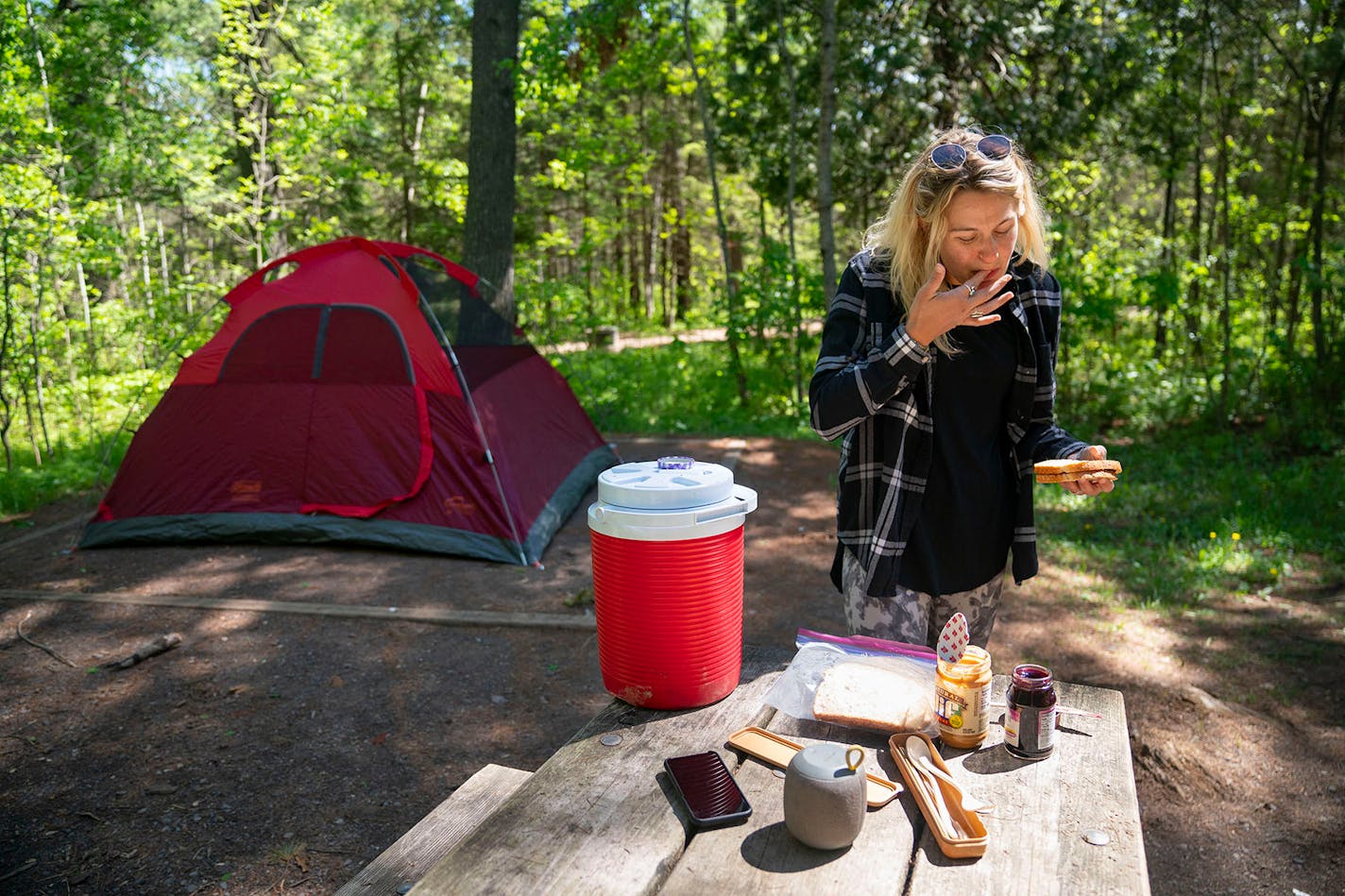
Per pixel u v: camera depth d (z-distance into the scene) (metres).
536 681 3.99
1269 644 4.41
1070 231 11.57
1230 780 3.27
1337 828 2.99
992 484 1.95
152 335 11.35
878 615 2.01
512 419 6.19
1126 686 3.92
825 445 8.85
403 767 3.28
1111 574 5.41
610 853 1.28
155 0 13.41
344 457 5.78
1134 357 10.99
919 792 1.39
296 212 14.36
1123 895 1.20
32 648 4.31
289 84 12.63
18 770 3.23
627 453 8.30
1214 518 6.41
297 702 3.77
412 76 16.92
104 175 11.15
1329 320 9.64
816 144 11.23
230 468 5.88
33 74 9.98
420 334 5.78
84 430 10.31
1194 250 10.73
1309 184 9.61
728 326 10.61
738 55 11.42
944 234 1.66
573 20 9.44
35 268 9.02
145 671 4.05
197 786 3.13
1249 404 9.53
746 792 1.45
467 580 5.18
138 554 5.66
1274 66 10.23
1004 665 4.13
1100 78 10.52
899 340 1.64
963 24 10.52
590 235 19.02
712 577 1.70
